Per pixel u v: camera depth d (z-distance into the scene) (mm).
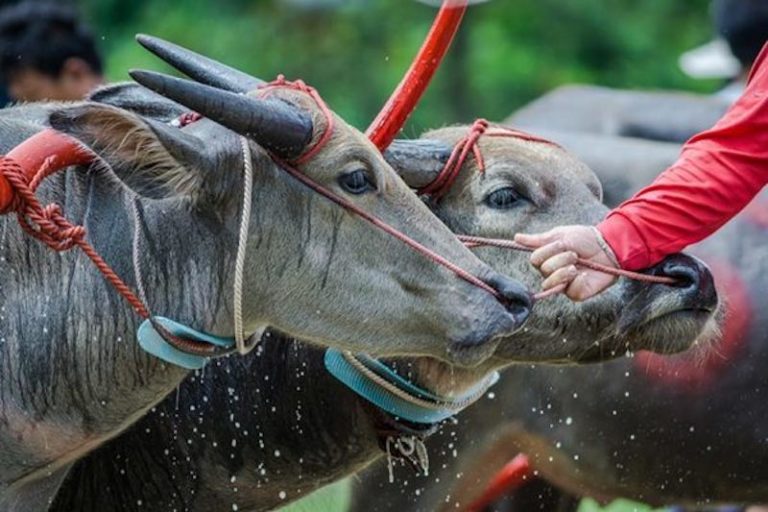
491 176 15852
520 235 14508
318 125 13781
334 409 15938
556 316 15414
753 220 19531
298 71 44438
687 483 19391
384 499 18516
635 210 14562
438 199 15961
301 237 13773
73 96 21469
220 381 15883
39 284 13977
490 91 44781
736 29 23625
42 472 14266
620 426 18969
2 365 13930
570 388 18766
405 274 13844
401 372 15602
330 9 44406
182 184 13602
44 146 13367
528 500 19703
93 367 13969
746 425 19141
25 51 21219
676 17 46438
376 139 14656
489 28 45531
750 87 14711
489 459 18750
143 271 13867
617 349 15469
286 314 13938
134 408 14195
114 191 14000
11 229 13977
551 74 45312
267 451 16016
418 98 14688
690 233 14578
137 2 44250
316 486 16297
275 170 13727
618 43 46000
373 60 44531
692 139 14852
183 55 14734
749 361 19062
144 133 13344
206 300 13859
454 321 13820
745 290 19172
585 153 19359
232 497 16188
